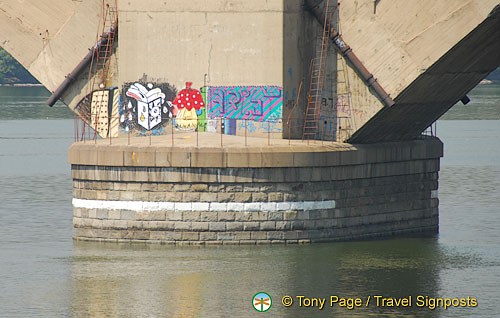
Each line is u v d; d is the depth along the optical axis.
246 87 56.75
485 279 48.59
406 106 55.91
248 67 56.62
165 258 51.34
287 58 56.25
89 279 48.19
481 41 52.94
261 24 56.19
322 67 56.59
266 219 53.06
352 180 55.38
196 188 52.81
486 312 43.75
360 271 49.78
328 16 55.78
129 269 49.59
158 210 53.22
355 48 55.22
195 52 57.38
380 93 54.50
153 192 53.22
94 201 54.44
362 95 55.47
